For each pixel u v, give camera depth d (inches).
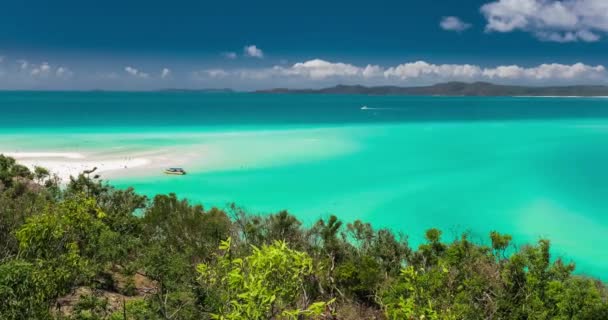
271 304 244.2
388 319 437.4
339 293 559.2
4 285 281.1
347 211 1379.2
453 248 488.1
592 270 997.8
